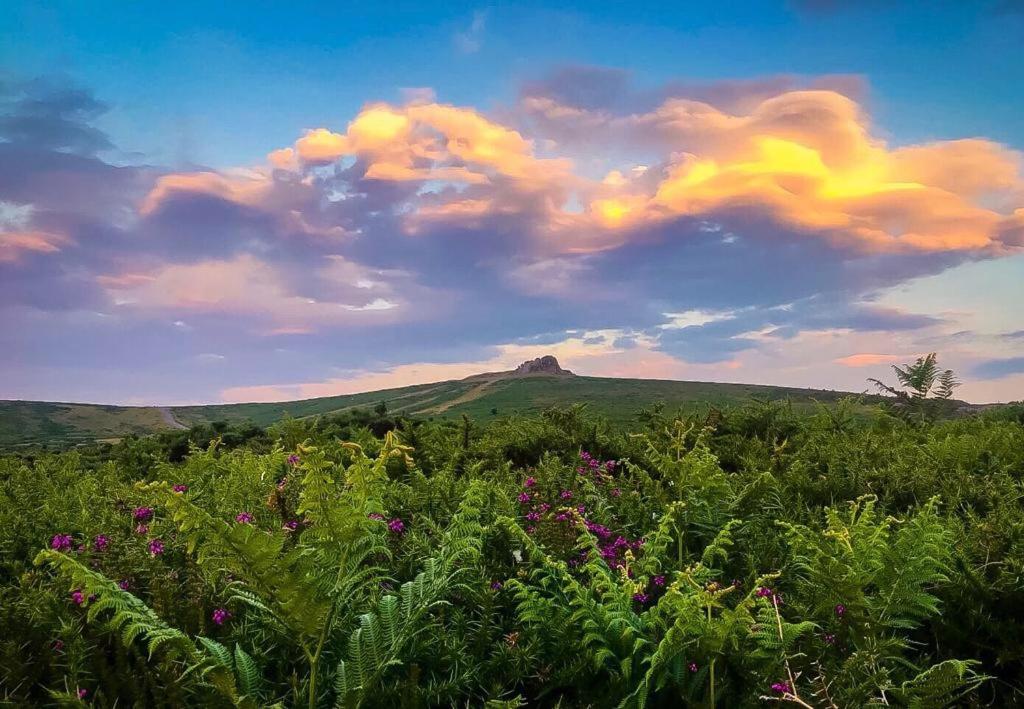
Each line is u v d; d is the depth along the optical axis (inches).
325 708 134.6
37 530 232.2
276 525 145.6
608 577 157.5
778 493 255.3
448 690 138.4
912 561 153.0
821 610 153.6
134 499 263.7
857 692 122.9
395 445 141.4
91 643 140.9
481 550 191.8
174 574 165.9
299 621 125.3
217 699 124.3
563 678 145.5
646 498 260.8
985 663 157.2
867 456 321.4
